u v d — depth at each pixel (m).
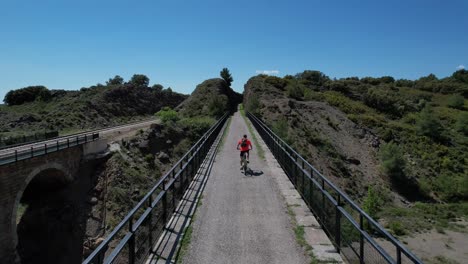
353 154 48.16
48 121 68.75
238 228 8.49
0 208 20.34
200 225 8.70
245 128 39.47
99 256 4.08
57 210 26.41
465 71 127.50
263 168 16.33
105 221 25.44
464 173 50.09
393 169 44.44
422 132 63.47
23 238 23.72
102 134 42.16
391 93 98.25
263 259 6.76
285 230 8.30
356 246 5.91
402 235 28.22
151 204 6.88
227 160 18.77
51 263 22.50
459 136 67.75
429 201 41.47
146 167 34.50
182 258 6.80
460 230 29.58
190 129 47.97
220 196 11.51
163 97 128.25
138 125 55.88
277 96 69.56
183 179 11.58
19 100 91.50
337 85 94.81
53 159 26.30
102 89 103.75
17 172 22.00
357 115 68.62
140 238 6.60
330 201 7.65
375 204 34.09
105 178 29.66
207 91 89.31
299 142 38.97
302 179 11.03
